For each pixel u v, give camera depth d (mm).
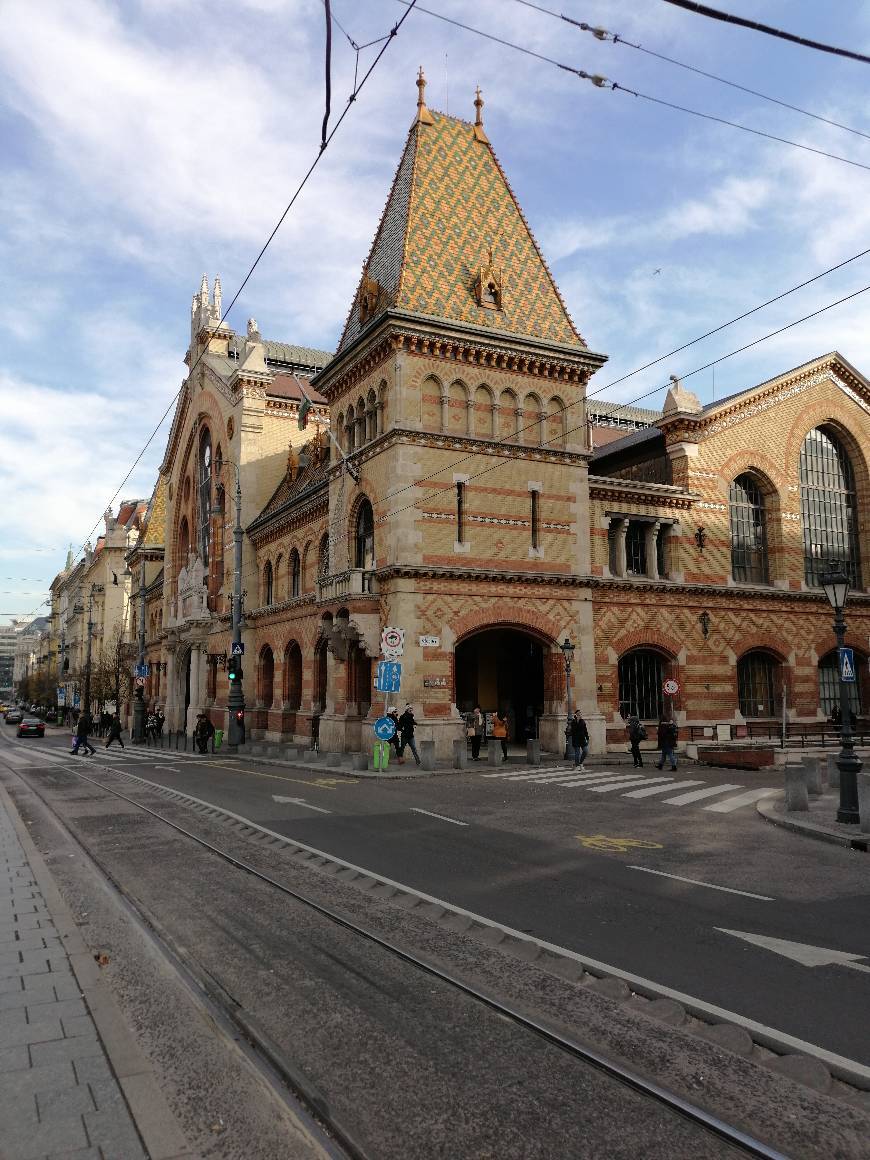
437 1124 4938
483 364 31797
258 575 47312
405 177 34094
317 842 13805
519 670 38094
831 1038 6137
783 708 35188
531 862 12305
